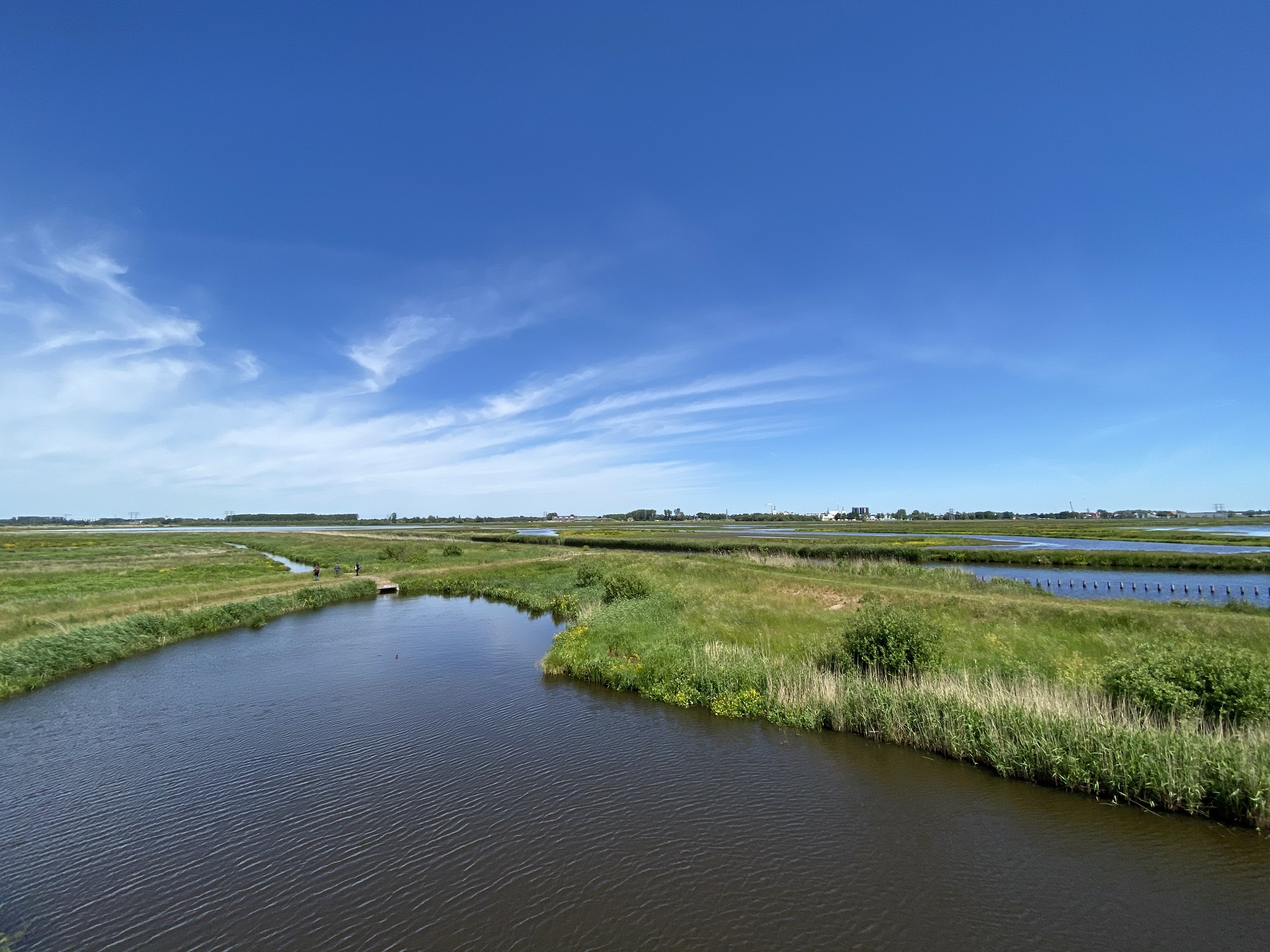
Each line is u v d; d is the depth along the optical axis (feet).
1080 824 40.93
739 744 55.67
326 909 33.14
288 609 133.80
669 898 33.81
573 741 56.95
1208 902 32.73
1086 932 30.60
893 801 44.57
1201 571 184.24
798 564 175.11
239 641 102.53
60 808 44.86
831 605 113.60
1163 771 42.27
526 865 37.14
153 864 37.70
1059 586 152.05
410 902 33.71
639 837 40.11
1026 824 41.04
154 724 62.59
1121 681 53.47
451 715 64.39
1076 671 63.31
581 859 37.73
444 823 42.27
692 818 42.47
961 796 45.27
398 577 181.88
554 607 133.28
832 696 61.21
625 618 98.68
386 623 118.73
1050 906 32.65
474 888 34.94
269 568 210.59
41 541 384.06
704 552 257.55
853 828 40.98
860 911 32.53
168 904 33.81
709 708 65.67
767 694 64.34
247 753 54.90
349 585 156.87
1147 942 29.84
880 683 62.95
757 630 90.63
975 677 63.16
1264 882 34.32
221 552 294.46
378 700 69.77
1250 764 40.88
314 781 49.06
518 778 49.11
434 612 132.87
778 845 38.96
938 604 102.58
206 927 31.91
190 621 108.27
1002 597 107.14
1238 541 290.15
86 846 39.75
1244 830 39.37
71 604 112.68
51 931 31.65
